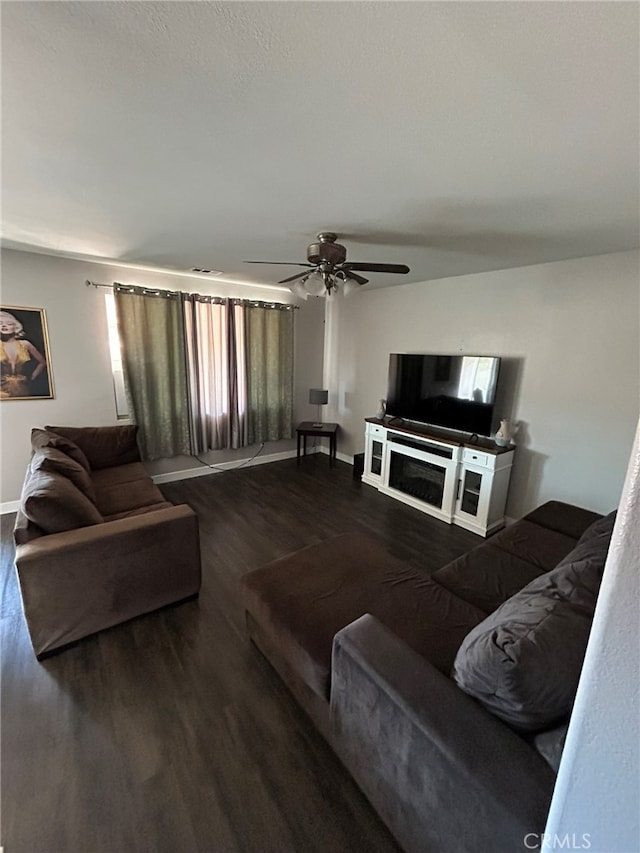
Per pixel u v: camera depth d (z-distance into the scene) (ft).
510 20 2.59
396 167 4.94
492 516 10.90
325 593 5.74
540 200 5.85
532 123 3.86
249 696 5.60
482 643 3.35
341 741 4.36
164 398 13.39
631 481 1.48
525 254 9.06
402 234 7.76
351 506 12.66
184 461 14.76
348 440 17.28
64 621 6.23
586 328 9.39
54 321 11.18
